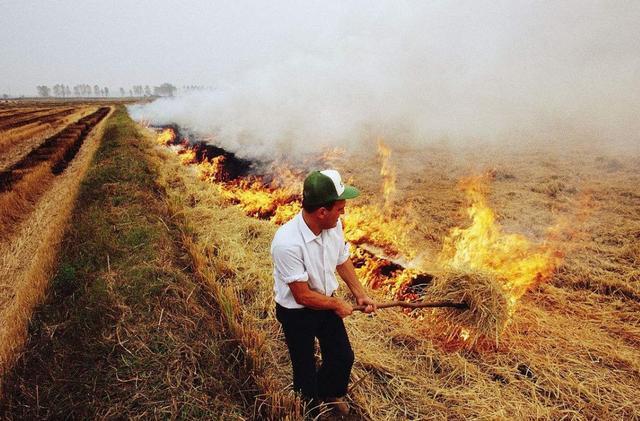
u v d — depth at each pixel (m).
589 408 2.90
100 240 5.75
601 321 3.80
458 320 3.39
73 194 9.01
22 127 27.77
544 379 3.15
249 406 2.99
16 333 3.85
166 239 5.85
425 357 3.45
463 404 2.98
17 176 11.66
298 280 2.33
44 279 4.88
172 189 9.02
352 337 3.68
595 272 4.57
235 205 7.90
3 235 7.35
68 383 3.23
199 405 2.94
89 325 3.88
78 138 21.86
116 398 3.02
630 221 5.83
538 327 3.71
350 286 2.85
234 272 4.89
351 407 3.00
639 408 2.86
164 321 3.86
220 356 3.46
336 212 2.28
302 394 2.84
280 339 3.74
